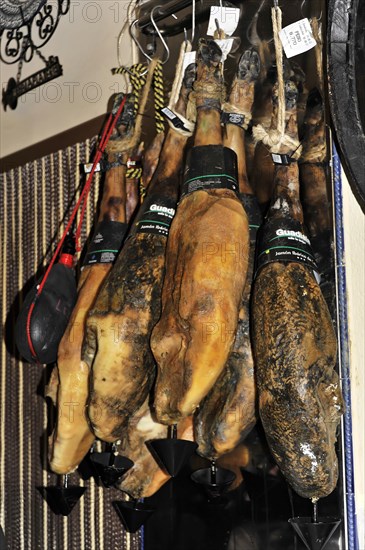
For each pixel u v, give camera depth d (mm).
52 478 1434
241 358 1050
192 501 1237
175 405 980
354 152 1034
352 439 1064
